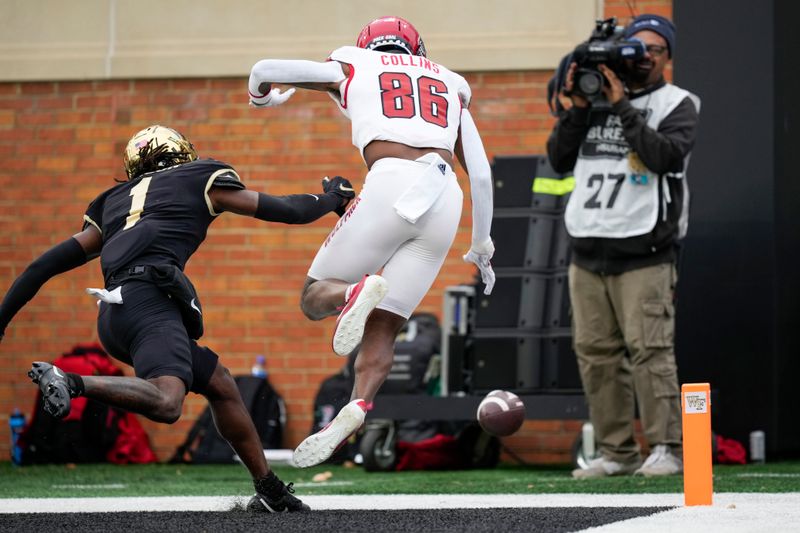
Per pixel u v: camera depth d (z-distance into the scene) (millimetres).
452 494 19281
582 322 23547
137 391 12539
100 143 34531
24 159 34812
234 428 14586
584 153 23375
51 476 27375
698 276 30891
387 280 14961
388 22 15953
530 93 32688
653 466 22609
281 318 33406
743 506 14961
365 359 14945
